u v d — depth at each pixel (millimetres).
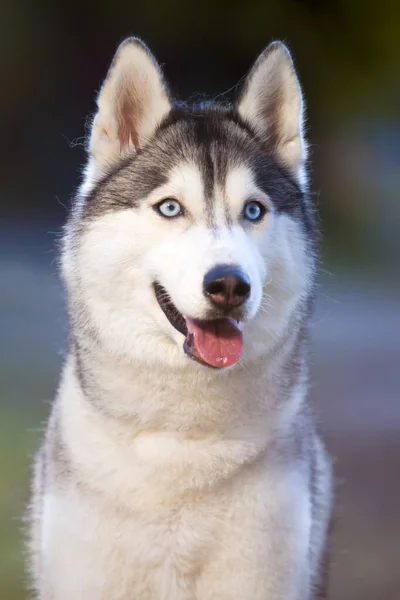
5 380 12531
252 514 5543
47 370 13109
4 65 29766
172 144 5719
